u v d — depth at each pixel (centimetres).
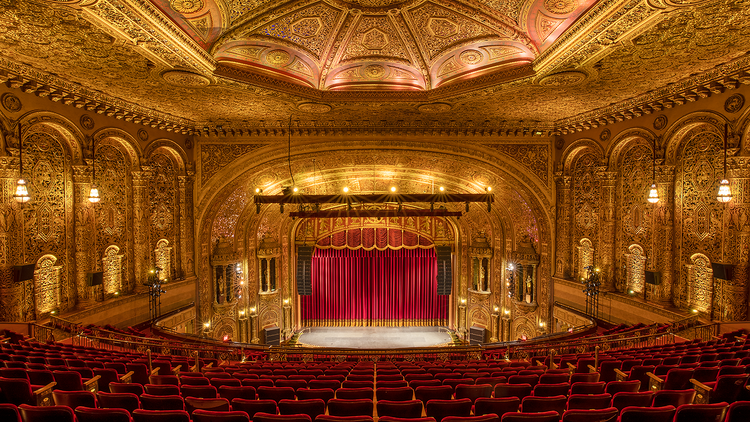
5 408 425
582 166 1747
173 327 1698
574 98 1359
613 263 1611
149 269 1620
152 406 522
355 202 1484
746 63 1021
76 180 1338
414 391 659
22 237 1180
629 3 743
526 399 520
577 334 1429
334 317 2459
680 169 1359
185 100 1382
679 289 1370
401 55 1252
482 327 2216
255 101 1382
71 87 1210
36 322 1198
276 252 2222
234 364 1051
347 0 1045
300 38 1151
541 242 1892
